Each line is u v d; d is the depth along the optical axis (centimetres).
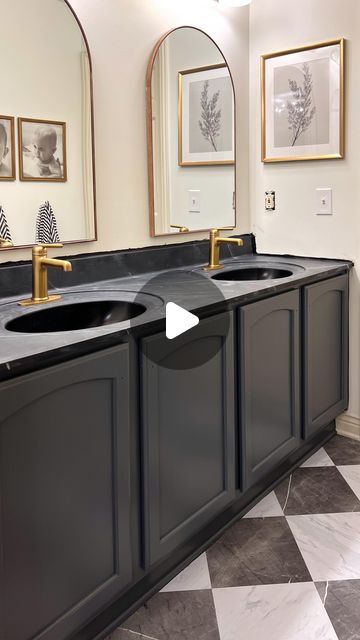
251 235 258
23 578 110
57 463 115
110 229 195
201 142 226
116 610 142
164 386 143
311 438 227
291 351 201
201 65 221
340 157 227
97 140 186
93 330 126
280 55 237
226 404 168
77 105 177
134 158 200
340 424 251
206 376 159
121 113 193
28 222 167
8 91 157
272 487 205
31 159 165
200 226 231
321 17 225
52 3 166
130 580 137
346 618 141
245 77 246
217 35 228
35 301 160
